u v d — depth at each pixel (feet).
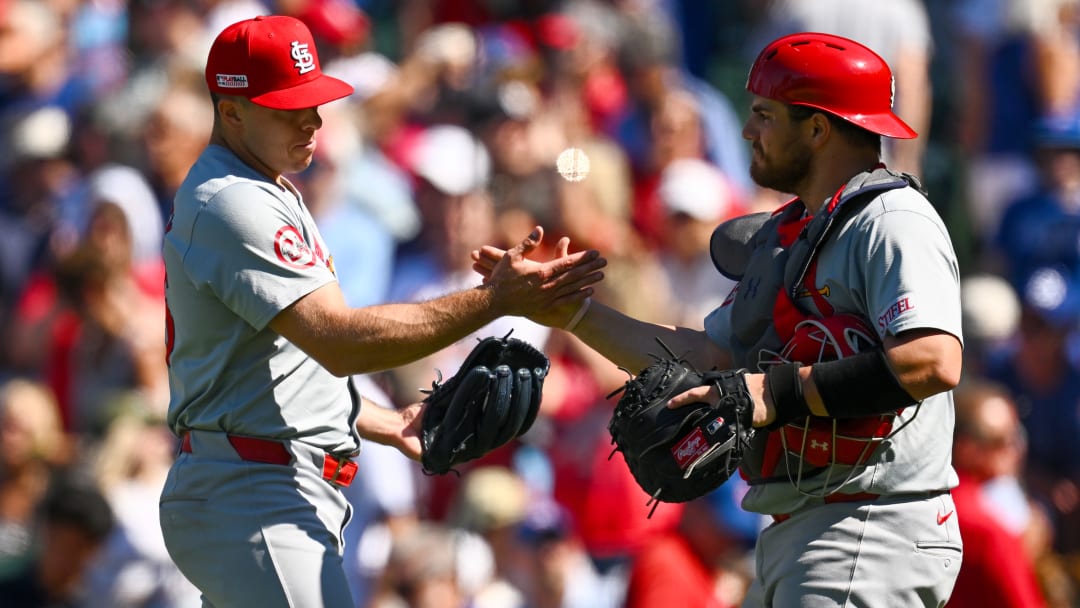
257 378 49.70
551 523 81.61
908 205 47.47
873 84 49.21
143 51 110.42
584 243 92.68
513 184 99.86
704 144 105.60
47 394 92.17
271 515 49.32
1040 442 96.22
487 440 50.60
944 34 120.16
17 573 83.15
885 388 45.98
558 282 49.21
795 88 49.19
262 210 48.67
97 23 118.93
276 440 49.80
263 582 49.11
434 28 119.34
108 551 80.53
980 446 73.05
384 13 131.75
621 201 97.35
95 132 107.45
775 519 50.88
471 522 80.69
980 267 107.04
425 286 94.89
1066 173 102.58
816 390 46.68
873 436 47.88
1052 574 87.20
